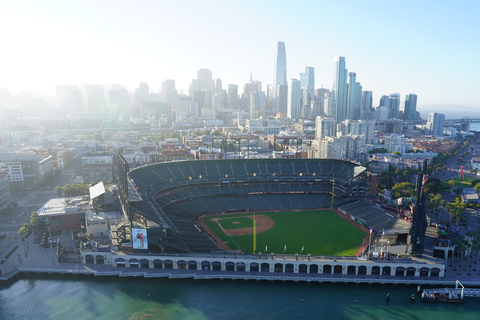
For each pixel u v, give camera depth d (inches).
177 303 4872.0
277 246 6574.8
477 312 4744.1
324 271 5664.4
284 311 4719.5
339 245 6628.9
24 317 4581.7
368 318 4589.1
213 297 5029.5
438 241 6245.1
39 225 7017.7
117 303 4872.0
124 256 5733.3
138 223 6063.0
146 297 5014.8
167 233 6373.0
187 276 5511.8
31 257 6082.7
